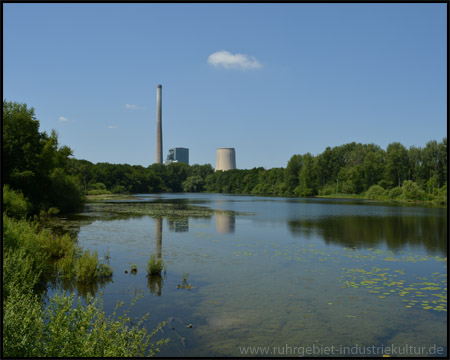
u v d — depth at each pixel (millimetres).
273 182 127125
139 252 18328
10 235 12281
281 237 24062
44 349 5609
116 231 25891
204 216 38875
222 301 10914
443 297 11430
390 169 88188
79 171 95188
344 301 11023
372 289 12258
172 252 18453
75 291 11648
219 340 8297
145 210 46469
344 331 8859
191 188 161125
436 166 78938
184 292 11734
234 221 33938
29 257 12086
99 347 5766
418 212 45625
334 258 17375
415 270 15078
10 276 9258
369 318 9672
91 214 39438
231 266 15453
